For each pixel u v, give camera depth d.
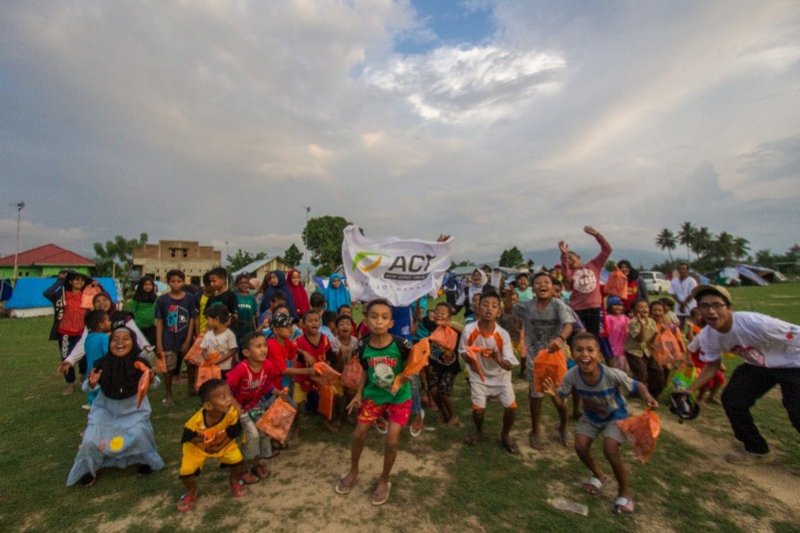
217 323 4.95
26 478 3.77
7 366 8.62
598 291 6.03
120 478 3.79
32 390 6.74
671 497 3.40
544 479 3.71
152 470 3.92
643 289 8.13
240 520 3.14
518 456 4.18
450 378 5.07
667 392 6.13
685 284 8.53
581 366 3.42
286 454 4.32
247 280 6.79
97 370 3.80
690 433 4.70
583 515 3.15
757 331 3.82
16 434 4.78
